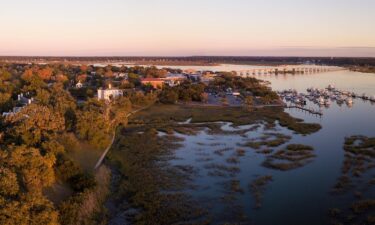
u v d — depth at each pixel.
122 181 76.75
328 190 73.12
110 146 100.81
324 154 96.69
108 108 121.19
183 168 86.19
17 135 75.38
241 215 62.66
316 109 170.62
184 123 138.00
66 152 78.62
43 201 49.09
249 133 122.06
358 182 76.81
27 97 149.88
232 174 82.56
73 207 57.03
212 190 73.44
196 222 59.91
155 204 66.19
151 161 91.12
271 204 67.12
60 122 88.81
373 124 134.88
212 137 116.62
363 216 61.84
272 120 142.88
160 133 122.19
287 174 82.38
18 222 43.69
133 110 161.38
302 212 63.94
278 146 105.25
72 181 66.94
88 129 93.19
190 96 188.88
